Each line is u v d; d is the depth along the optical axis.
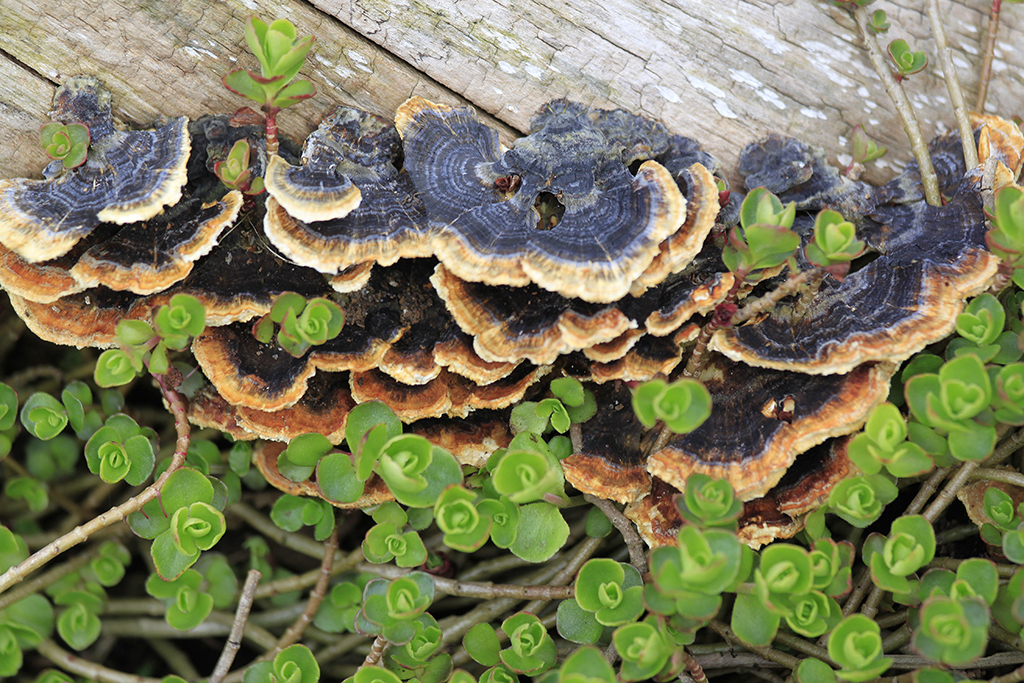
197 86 0.86
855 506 0.84
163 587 0.88
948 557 0.90
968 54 0.88
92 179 0.85
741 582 0.83
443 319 0.87
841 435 0.85
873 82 0.87
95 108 0.85
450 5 0.86
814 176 0.87
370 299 0.86
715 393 0.86
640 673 0.83
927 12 0.88
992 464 0.87
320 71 0.86
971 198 0.86
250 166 0.86
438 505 0.84
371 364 0.86
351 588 0.90
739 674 0.91
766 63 0.87
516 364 0.86
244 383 0.86
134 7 0.85
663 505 0.86
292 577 0.92
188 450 0.89
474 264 0.84
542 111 0.86
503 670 0.85
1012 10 0.88
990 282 0.85
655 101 0.87
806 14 0.87
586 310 0.85
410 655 0.85
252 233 0.86
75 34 0.85
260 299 0.86
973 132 0.87
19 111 0.86
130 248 0.85
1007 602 0.84
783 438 0.85
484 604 0.91
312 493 0.89
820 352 0.85
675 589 0.82
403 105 0.86
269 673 0.86
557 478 0.86
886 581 0.83
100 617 0.94
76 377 0.95
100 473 0.86
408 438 0.83
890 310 0.85
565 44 0.87
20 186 0.85
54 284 0.85
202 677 0.95
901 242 0.86
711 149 0.87
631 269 0.83
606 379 0.86
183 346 0.84
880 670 0.82
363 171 0.86
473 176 0.85
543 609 0.91
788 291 0.84
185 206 0.85
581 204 0.85
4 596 0.89
